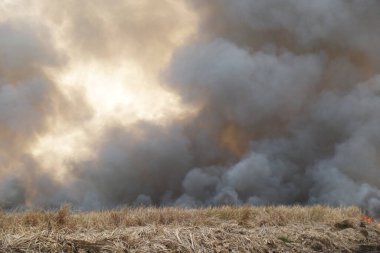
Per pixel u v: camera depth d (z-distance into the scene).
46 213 13.52
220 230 13.40
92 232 12.32
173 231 12.65
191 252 11.63
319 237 15.01
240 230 14.07
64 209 13.54
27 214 13.36
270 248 13.38
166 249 11.38
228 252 12.23
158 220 14.86
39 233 10.94
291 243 14.09
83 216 14.52
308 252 13.82
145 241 11.66
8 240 10.34
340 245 15.09
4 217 12.82
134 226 14.06
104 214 15.06
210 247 12.17
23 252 10.05
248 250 12.67
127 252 10.89
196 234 12.67
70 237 10.94
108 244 10.99
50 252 10.22
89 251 10.62
